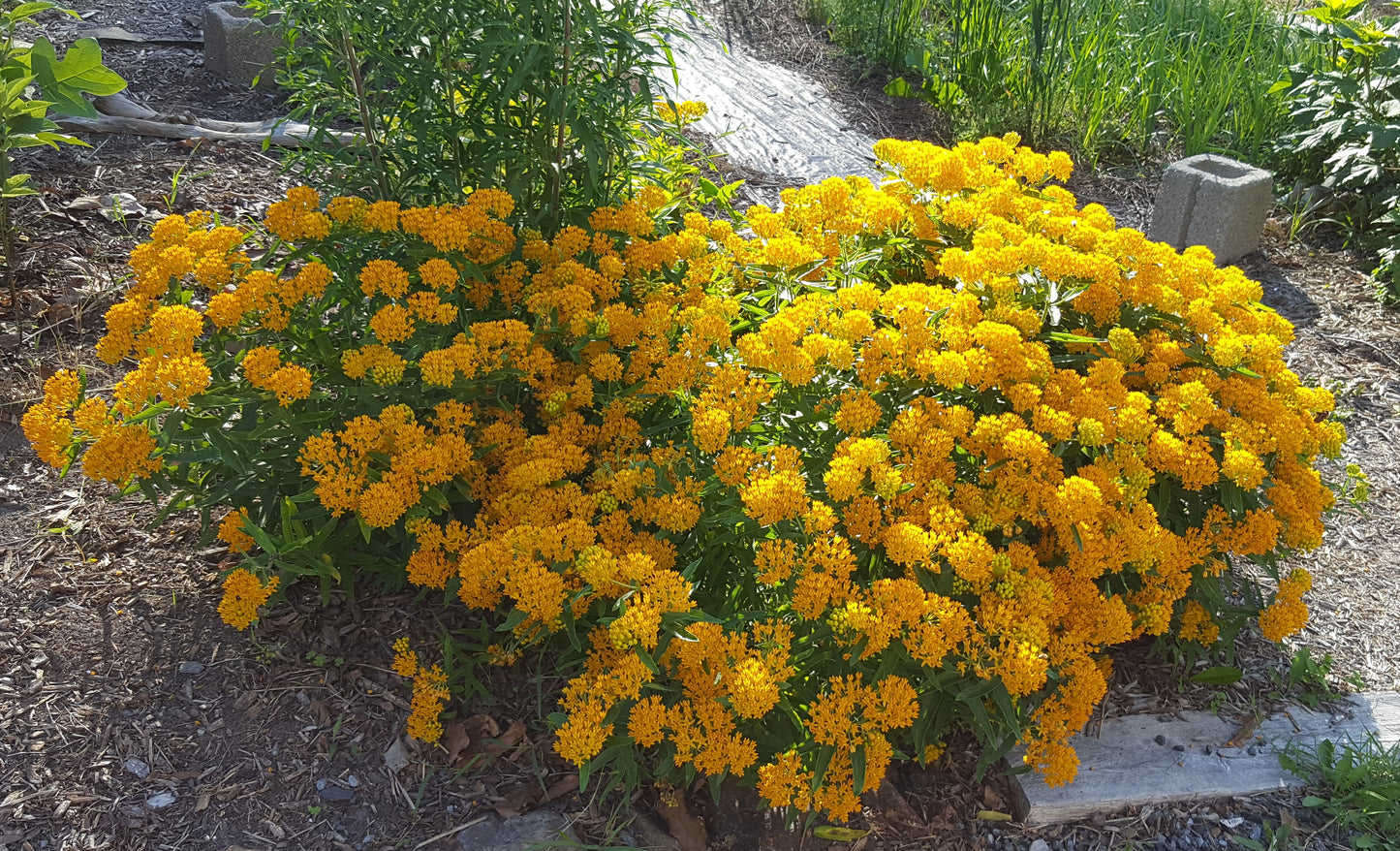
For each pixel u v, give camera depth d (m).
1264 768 2.64
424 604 2.83
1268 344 2.78
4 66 3.52
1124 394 2.56
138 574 2.84
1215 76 6.54
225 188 4.58
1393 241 5.03
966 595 2.33
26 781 2.30
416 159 3.09
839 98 7.04
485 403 2.76
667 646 2.15
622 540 2.44
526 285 2.91
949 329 2.52
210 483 2.66
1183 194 5.34
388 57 2.96
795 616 2.38
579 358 2.73
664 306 2.71
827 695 2.25
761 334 2.47
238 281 2.68
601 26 2.81
